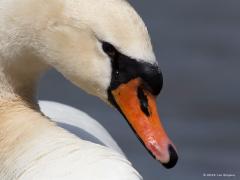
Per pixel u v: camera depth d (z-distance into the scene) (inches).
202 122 748.6
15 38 406.6
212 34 895.1
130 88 393.7
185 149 701.3
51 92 775.1
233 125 745.0
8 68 415.5
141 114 395.9
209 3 964.0
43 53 406.0
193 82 805.2
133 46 382.6
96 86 399.9
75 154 374.0
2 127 394.9
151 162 668.7
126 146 689.0
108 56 391.2
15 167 380.8
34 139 385.1
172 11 942.4
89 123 510.9
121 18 383.6
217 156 693.3
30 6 402.9
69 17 395.9
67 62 401.4
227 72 821.2
